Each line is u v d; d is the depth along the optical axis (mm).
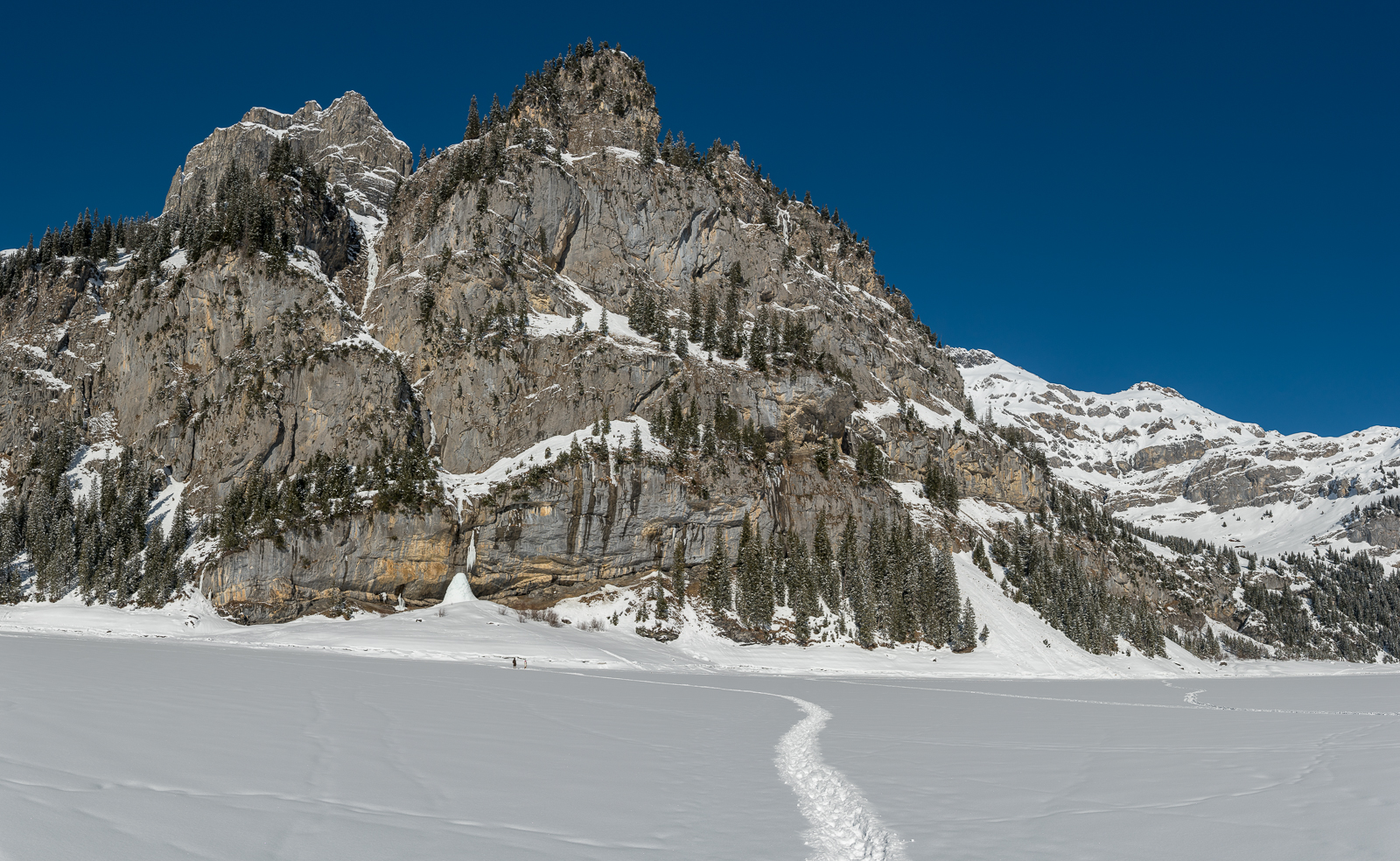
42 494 124188
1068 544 186375
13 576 114250
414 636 98562
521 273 157125
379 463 124062
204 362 142375
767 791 21312
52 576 112625
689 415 141500
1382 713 56344
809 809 19094
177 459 133625
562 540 122375
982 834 16547
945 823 17500
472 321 147875
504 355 140625
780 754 28641
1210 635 190500
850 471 154500
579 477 124500
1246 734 37625
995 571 157500
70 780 16391
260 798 16422
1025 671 121875
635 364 143500
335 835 14273
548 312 156250
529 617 115000
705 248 190625
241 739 23312
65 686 33406
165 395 140375
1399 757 26078
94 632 98688
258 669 54062
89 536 118125
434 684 51562
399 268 164375
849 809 19047
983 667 121125
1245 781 22234
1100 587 172750
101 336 157750
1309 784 21234
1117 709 59562
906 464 176875
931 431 186875
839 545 142000
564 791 19719
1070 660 130625
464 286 150250
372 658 83312
